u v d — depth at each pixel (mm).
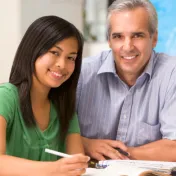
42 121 1156
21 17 2119
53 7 2240
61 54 1046
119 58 1309
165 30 2324
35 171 904
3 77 2184
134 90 1368
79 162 903
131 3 1253
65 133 1205
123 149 1258
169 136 1289
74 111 1230
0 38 2160
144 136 1365
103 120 1407
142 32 1256
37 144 1111
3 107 1031
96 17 2463
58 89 1202
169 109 1329
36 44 1044
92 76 1438
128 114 1376
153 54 1413
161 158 1239
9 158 945
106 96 1412
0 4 2133
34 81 1104
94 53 2494
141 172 978
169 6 2289
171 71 1367
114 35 1284
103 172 982
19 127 1082
